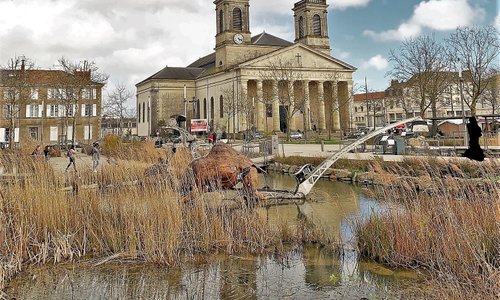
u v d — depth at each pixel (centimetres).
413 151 2136
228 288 704
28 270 802
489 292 554
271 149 3161
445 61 4531
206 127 6284
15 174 1008
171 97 8169
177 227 900
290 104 6012
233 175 1225
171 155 1605
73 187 1071
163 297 677
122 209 959
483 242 686
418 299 622
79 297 677
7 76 4850
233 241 924
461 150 1803
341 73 7162
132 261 848
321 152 3184
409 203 860
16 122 5919
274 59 6844
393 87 5366
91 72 5269
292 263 829
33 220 890
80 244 900
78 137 6325
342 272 776
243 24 7425
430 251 768
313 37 7612
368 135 1570
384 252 828
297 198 1503
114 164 1366
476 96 3975
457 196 867
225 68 7225
